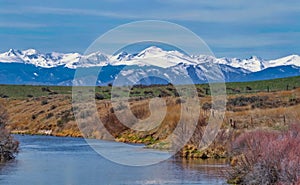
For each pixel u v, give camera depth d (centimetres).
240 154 5762
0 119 8556
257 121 8469
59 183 5316
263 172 4228
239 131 7238
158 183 5116
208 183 5019
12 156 7394
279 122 8088
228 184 4900
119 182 5244
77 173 5919
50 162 6931
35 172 6041
